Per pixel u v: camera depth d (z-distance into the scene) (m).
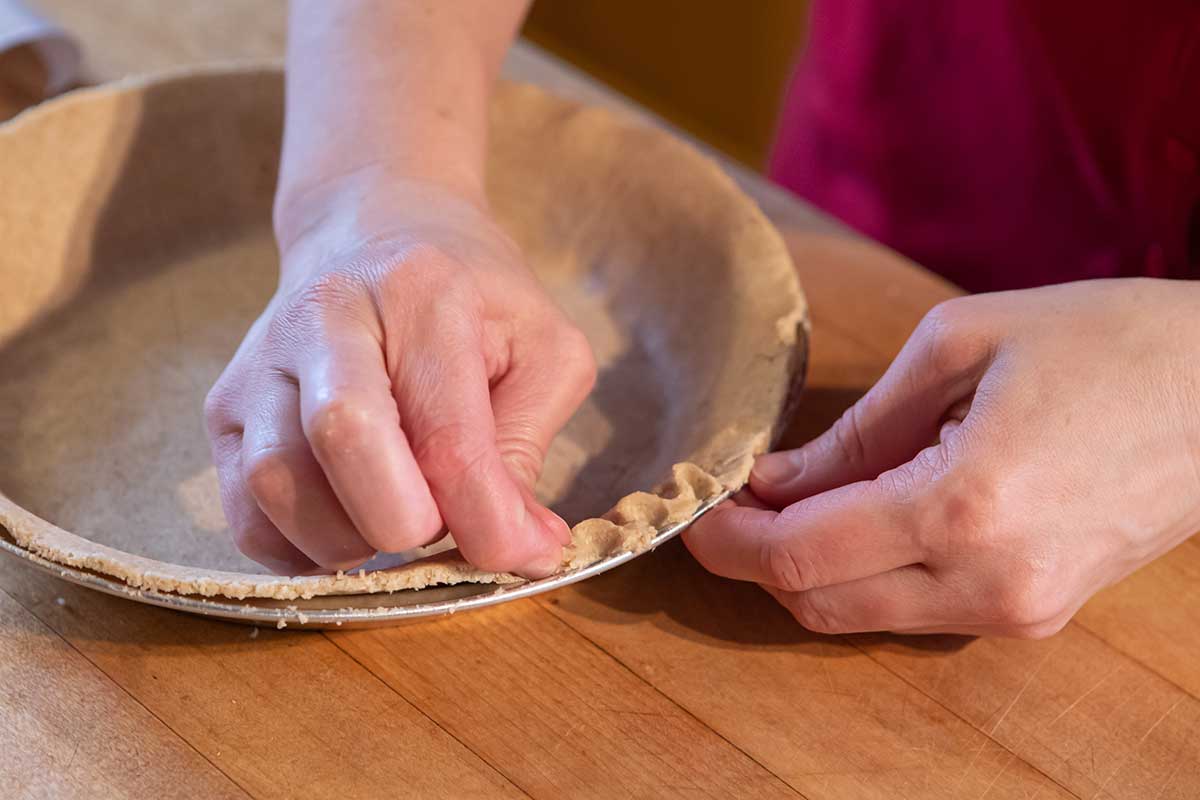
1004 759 0.61
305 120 0.69
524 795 0.59
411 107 0.68
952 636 0.64
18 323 0.70
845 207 0.88
